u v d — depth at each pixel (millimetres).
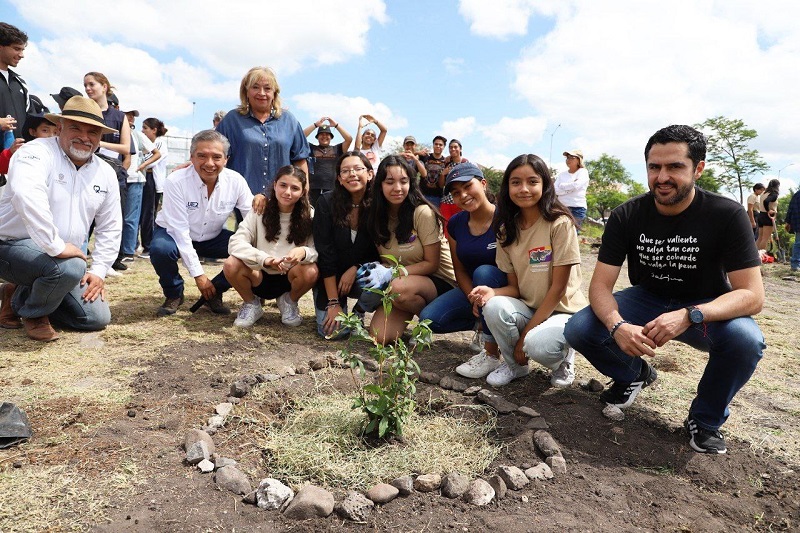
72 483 2029
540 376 3455
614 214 2844
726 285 2697
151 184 7668
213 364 3430
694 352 4223
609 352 2834
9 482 2002
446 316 3744
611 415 2834
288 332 4301
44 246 3430
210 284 4527
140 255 7750
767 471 2449
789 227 9984
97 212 3973
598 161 70312
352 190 3930
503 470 2256
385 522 1957
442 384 3219
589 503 2137
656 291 2877
